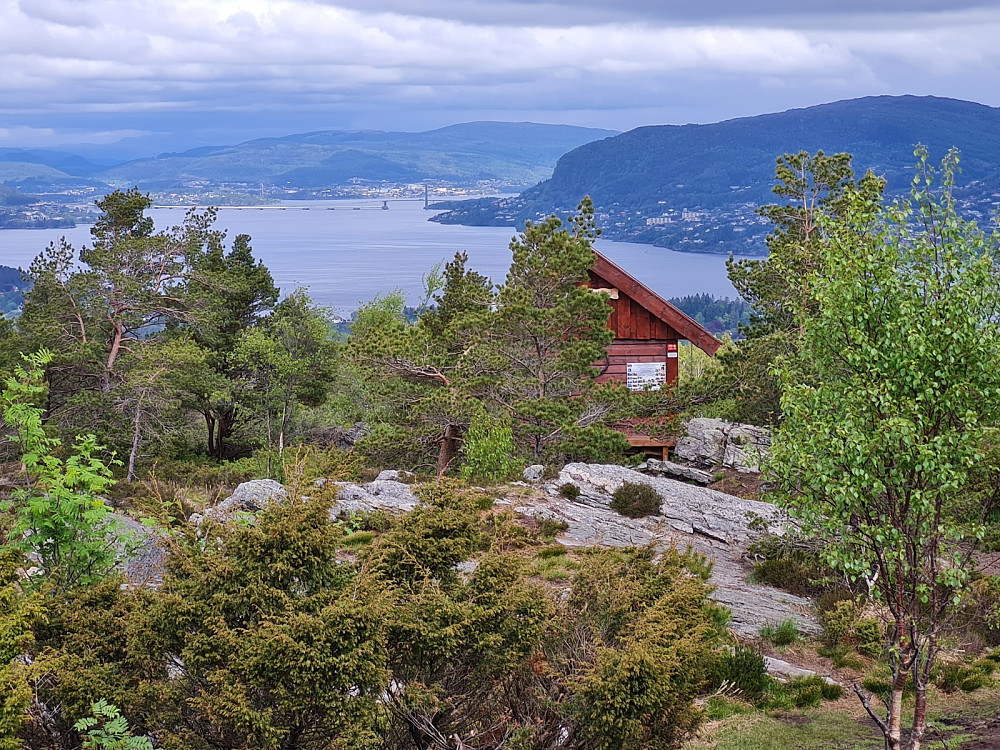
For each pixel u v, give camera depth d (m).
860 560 10.51
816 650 16.08
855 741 12.27
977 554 17.97
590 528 20.53
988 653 16.56
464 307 35.31
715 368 29.80
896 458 9.96
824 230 11.40
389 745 8.42
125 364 46.47
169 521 9.49
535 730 8.73
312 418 48.38
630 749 8.61
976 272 10.05
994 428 9.95
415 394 28.70
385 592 8.50
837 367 11.05
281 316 49.81
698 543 20.94
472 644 8.87
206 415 53.28
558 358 27.66
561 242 28.86
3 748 6.97
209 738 7.88
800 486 11.25
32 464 11.16
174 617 8.15
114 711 7.48
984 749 12.05
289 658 7.57
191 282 52.38
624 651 8.84
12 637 7.54
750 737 12.33
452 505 10.45
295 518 8.74
